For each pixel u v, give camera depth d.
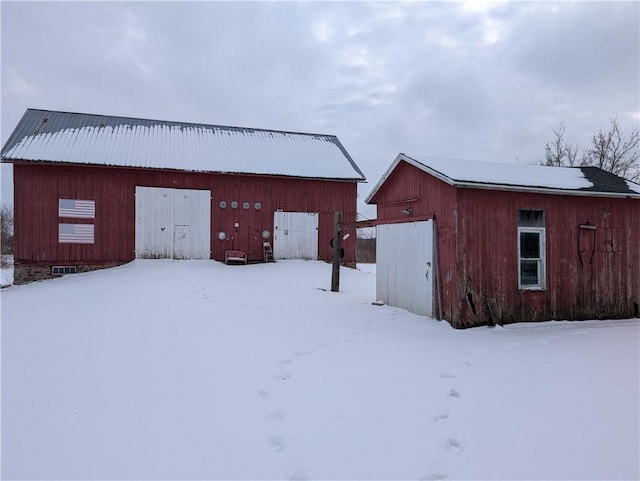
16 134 16.22
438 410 4.18
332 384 4.78
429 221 8.34
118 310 8.31
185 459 3.38
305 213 18.31
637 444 3.44
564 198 8.65
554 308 8.45
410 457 3.44
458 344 6.45
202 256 16.97
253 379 4.89
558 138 31.36
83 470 3.21
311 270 16.39
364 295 11.62
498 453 3.43
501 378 4.93
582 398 4.30
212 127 20.55
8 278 20.69
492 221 8.00
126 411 4.12
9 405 4.18
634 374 4.95
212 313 8.09
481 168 8.82
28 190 15.20
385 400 4.40
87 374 4.97
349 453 3.50
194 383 4.77
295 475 3.21
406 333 7.09
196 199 16.95
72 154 15.54
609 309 8.93
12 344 6.05
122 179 16.11
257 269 15.99
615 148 27.52
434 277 8.20
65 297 10.16
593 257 8.84
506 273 8.09
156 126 19.36
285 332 6.85
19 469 3.20
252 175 17.28
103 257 15.85
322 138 21.91
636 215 9.30
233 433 3.78
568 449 3.43
